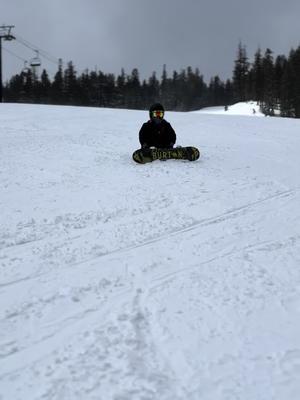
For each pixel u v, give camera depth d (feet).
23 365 10.53
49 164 31.40
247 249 17.52
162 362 10.65
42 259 16.46
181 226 20.08
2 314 12.69
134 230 19.49
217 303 13.30
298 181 28.58
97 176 28.53
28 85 301.43
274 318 12.57
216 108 322.75
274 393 9.67
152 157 32.99
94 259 16.48
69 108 78.13
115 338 11.53
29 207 22.20
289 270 15.65
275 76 283.38
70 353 10.95
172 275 15.16
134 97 344.90
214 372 10.32
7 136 43.42
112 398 9.50
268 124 60.49
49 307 13.07
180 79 392.88
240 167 32.32
